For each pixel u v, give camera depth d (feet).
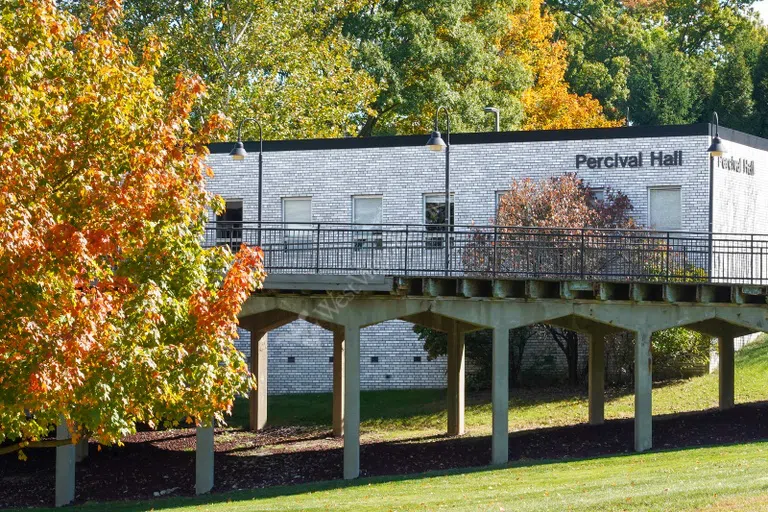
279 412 115.34
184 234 56.65
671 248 105.91
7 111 50.19
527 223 106.42
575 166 116.37
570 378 116.67
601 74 224.94
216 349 58.29
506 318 83.76
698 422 95.40
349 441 82.89
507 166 118.52
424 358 121.49
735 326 101.81
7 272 49.98
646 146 114.01
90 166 54.29
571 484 68.95
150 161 55.06
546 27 199.00
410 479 79.61
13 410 53.31
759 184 122.72
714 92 218.18
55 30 55.31
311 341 124.98
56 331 51.13
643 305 84.74
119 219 54.24
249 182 127.34
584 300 84.12
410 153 122.21
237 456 94.73
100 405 52.70
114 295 54.34
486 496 66.90
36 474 90.22
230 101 153.69
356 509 65.21
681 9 246.27
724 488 59.41
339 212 124.26
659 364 113.29
